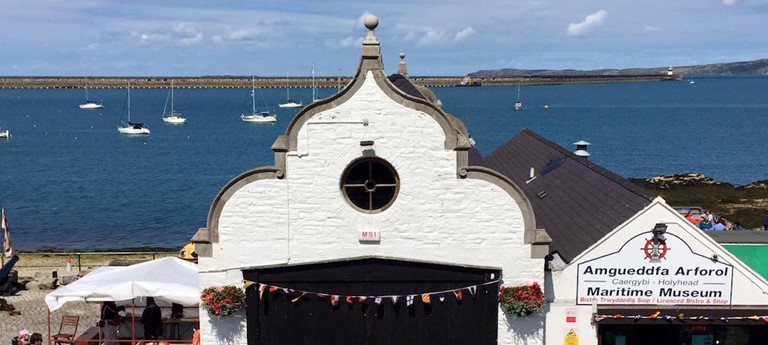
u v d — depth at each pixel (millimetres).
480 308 15562
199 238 15516
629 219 15617
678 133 117938
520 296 15312
